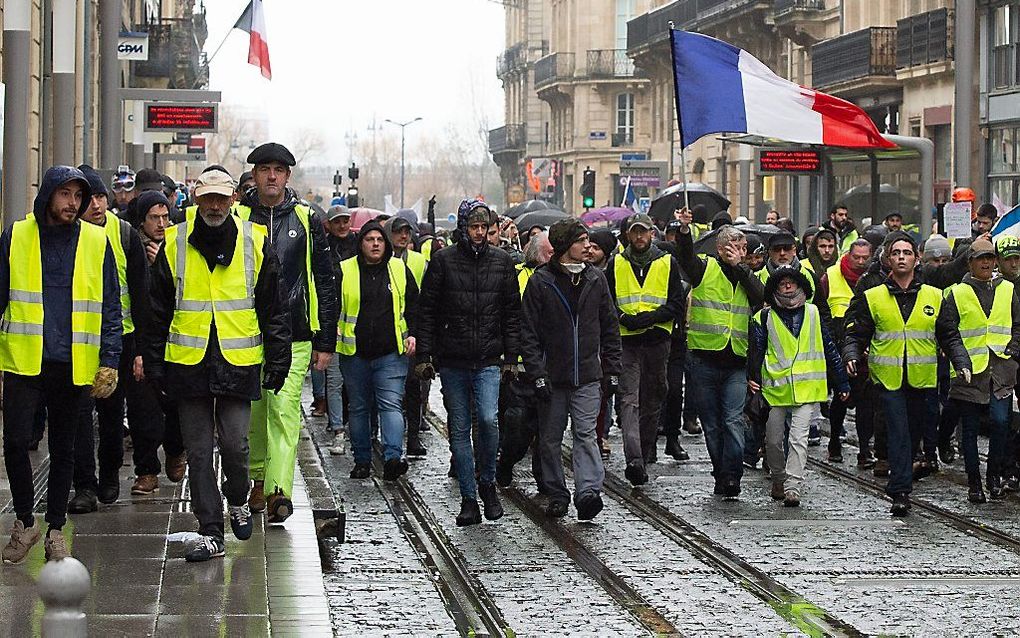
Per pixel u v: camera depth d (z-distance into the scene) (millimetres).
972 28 25922
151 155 51562
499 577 11688
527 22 110750
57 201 10070
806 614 10547
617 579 11641
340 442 18312
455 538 13227
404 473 16031
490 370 13742
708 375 15445
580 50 94438
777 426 15086
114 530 11500
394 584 11383
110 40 26031
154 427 13094
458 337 13656
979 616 10516
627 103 94500
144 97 30031
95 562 10430
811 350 14891
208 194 10312
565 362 13867
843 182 31781
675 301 16000
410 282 15438
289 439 11930
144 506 12539
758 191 58875
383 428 15461
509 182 117000
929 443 16484
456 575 11766
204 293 10430
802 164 32000
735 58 19984
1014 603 10914
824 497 15422
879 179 30734
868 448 17234
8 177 17938
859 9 50312
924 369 14531
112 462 12711
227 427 10680
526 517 14258
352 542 12977
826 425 21156
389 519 14031
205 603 9398
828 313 15102
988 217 21734
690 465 17547
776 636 9938
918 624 10297
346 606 10664
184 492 13234
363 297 15422
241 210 11820
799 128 20156
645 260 16047
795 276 14852
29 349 10047
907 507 14414
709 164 67250
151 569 10250
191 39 57375
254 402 12148
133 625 8891
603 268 17703
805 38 54656
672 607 10727
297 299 11852
